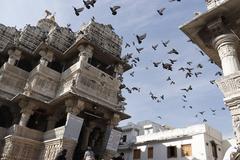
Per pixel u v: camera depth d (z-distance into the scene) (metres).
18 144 19.08
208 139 26.95
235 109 6.96
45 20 31.81
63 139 17.89
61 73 24.97
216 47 8.55
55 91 23.53
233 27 8.48
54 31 26.19
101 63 26.25
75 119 19.25
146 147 31.69
